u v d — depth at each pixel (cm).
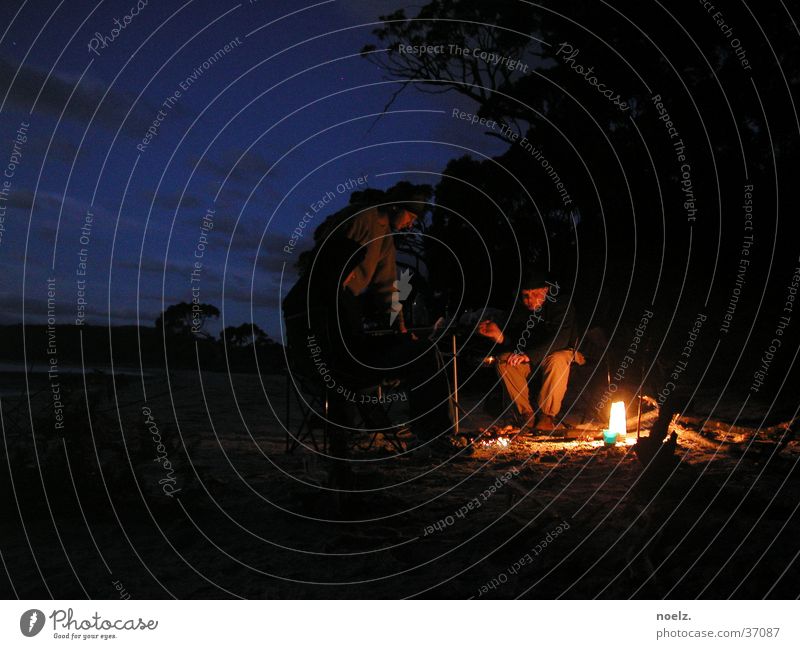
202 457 663
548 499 481
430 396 687
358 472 582
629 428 810
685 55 1400
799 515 418
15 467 450
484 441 761
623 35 1435
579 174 1557
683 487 460
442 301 1487
